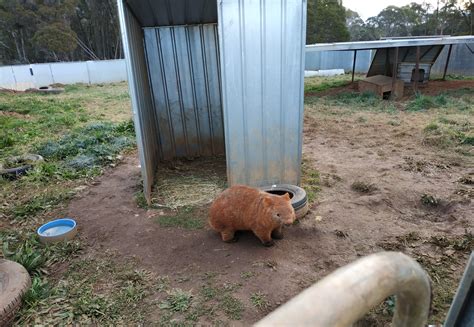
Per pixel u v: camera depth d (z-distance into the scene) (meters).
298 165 4.62
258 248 3.48
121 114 11.94
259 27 4.00
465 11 31.77
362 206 4.29
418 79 13.52
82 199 4.98
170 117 6.52
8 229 4.18
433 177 5.04
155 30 5.98
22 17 35.00
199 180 5.50
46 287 3.01
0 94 18.52
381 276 0.70
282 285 2.94
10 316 2.61
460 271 2.99
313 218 4.02
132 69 4.15
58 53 38.94
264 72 4.16
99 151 6.77
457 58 17.81
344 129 8.25
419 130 7.59
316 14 36.47
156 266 3.31
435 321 2.45
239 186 3.62
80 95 18.38
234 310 2.68
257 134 4.41
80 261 3.44
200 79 6.36
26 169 5.95
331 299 0.61
